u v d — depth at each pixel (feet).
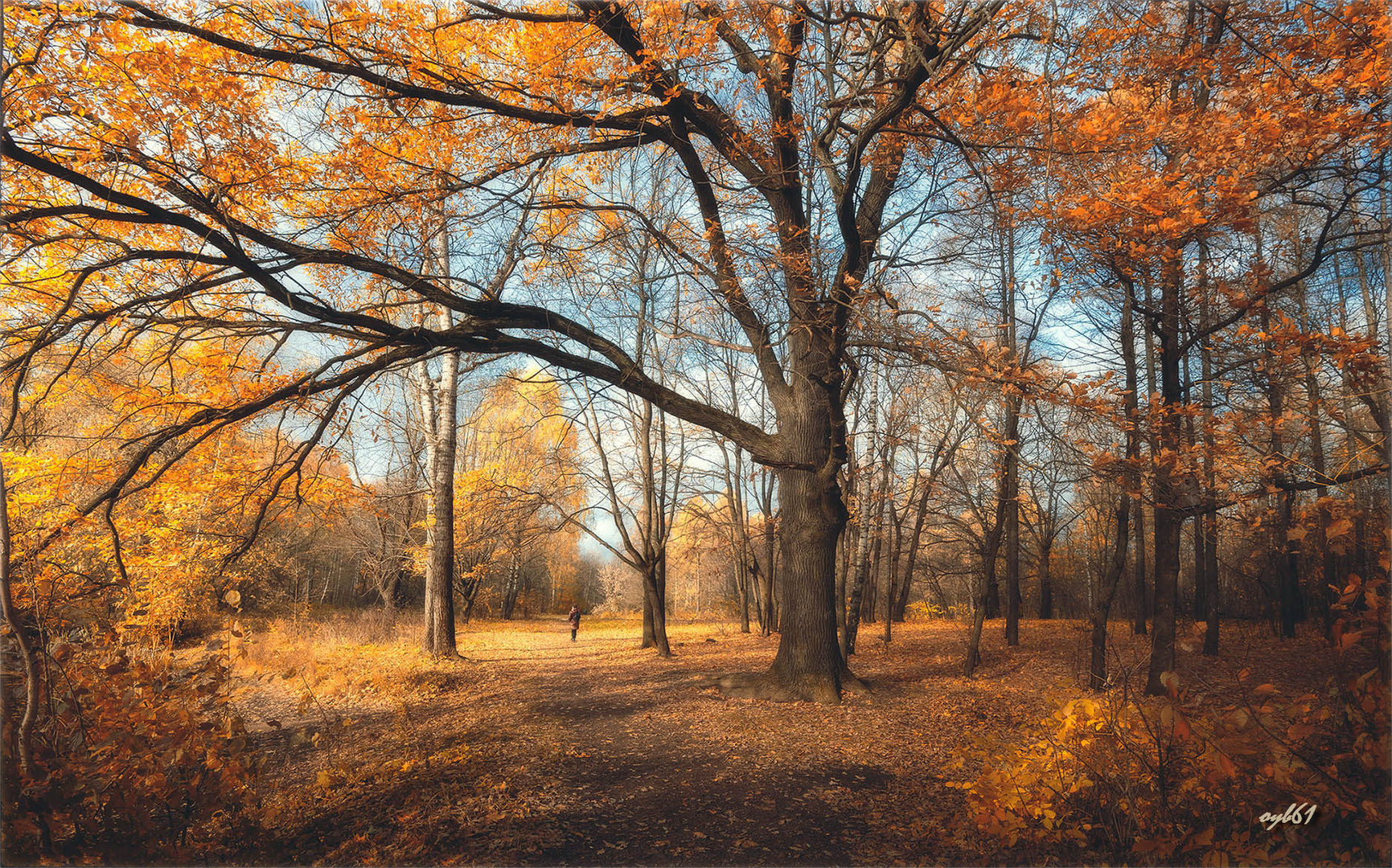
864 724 27.96
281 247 22.39
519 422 84.33
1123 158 21.74
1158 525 29.25
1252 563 49.42
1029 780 13.69
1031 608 108.37
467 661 49.52
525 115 23.30
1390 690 10.51
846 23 23.85
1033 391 22.24
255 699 34.04
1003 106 21.85
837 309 24.79
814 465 31.96
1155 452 23.02
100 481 26.16
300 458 26.05
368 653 49.52
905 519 60.29
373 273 24.98
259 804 16.03
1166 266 21.98
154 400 24.09
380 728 28.63
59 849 13.09
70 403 29.43
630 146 27.27
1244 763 11.79
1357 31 16.93
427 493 52.44
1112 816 12.97
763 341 30.50
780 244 28.27
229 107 20.11
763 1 24.34
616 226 27.09
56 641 14.01
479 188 22.86
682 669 44.24
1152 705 13.48
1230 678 31.86
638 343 48.98
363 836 17.06
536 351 28.96
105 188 18.35
